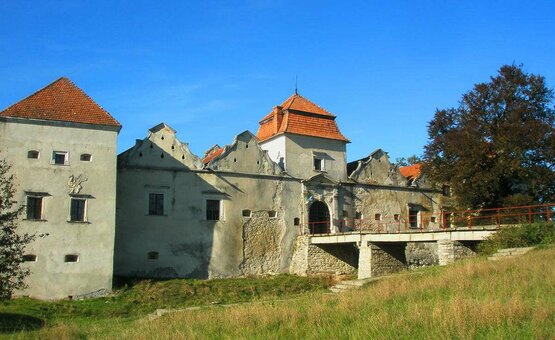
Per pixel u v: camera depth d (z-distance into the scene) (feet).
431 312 52.54
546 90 149.48
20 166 111.55
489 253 96.37
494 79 151.23
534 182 142.31
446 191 175.52
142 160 131.54
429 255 156.04
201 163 137.49
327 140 157.17
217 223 136.77
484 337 44.78
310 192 150.51
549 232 95.09
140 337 59.11
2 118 111.65
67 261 111.96
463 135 149.28
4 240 73.82
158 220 130.52
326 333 52.03
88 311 101.40
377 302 62.34
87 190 115.96
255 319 61.00
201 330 59.77
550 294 55.47
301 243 144.56
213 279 132.98
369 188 161.07
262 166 145.79
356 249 150.51
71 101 121.19
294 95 162.61
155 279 125.49
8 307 98.22
